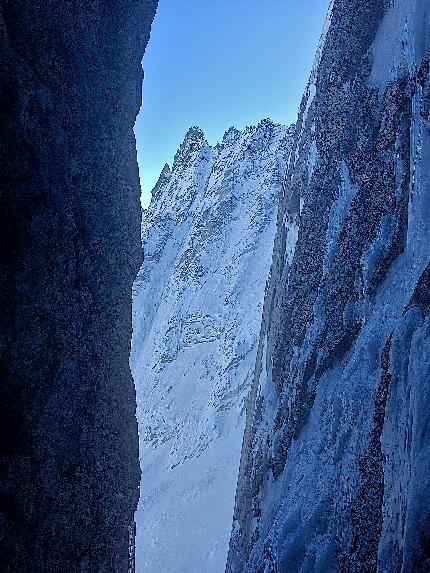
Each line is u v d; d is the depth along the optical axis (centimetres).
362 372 1102
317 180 1788
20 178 739
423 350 741
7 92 706
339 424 1168
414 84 1132
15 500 726
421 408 674
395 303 1028
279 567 1125
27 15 769
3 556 694
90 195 1005
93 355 1020
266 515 1579
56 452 856
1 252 700
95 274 1027
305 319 1697
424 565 525
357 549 839
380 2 1509
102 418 1066
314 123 1939
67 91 910
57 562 841
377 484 830
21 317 748
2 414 707
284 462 1611
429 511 557
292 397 1652
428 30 1133
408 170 1138
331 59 1750
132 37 1202
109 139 1109
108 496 1078
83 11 957
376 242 1208
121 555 1148
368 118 1433
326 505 1063
